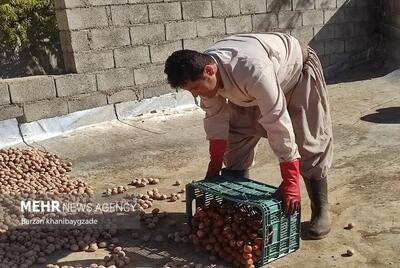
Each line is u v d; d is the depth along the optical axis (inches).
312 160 143.3
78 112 241.3
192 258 140.5
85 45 240.4
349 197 169.6
